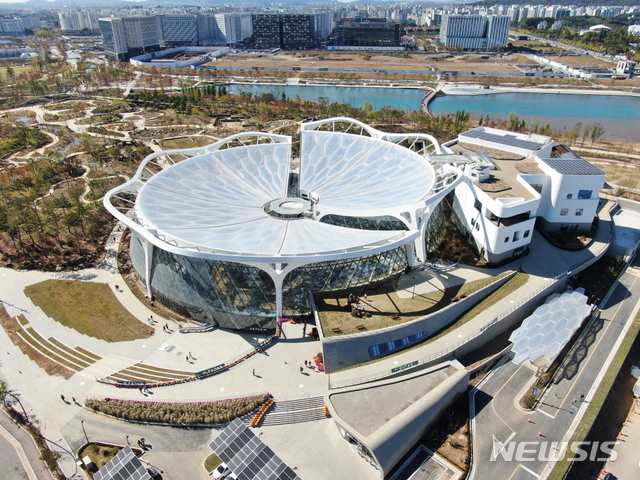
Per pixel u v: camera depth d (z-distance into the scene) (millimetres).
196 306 90875
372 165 123125
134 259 105688
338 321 81688
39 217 125750
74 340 87812
